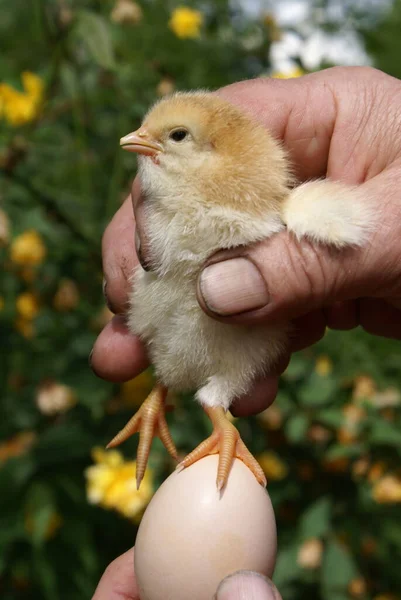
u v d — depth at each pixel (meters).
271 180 0.44
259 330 0.45
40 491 0.57
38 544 0.56
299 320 0.54
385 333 0.55
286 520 0.59
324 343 0.65
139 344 0.49
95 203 0.65
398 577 0.59
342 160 0.51
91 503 0.58
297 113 0.51
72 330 0.61
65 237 0.63
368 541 0.58
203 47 0.73
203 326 0.44
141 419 0.47
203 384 0.46
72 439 0.58
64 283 0.63
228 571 0.41
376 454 0.58
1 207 0.62
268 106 0.51
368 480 0.58
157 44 0.74
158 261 0.44
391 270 0.44
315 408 0.58
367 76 0.52
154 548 0.41
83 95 0.64
